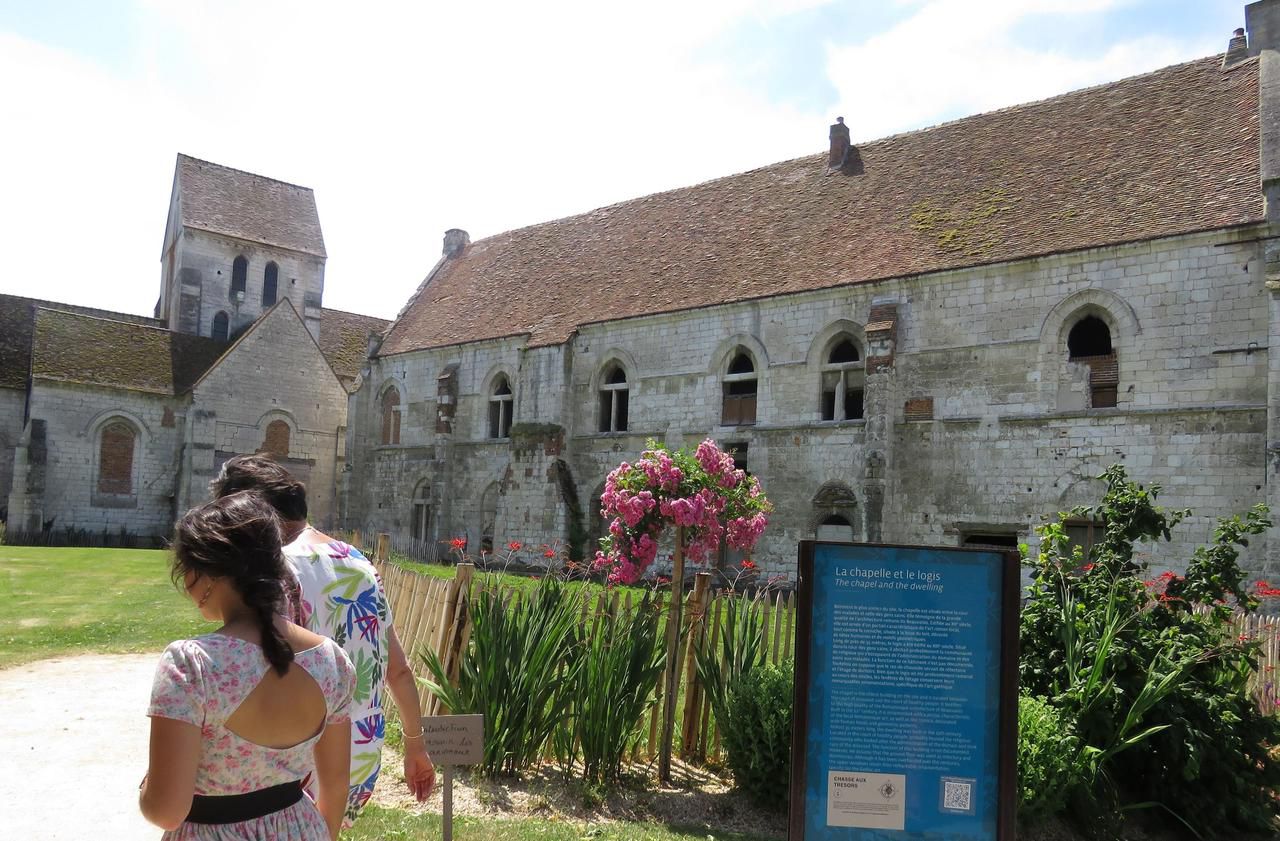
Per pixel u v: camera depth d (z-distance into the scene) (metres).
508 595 9.66
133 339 43.69
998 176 24.59
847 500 23.77
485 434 34.00
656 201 34.62
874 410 22.92
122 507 41.09
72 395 40.19
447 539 34.16
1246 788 9.01
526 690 9.18
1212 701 8.97
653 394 28.45
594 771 9.16
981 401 21.94
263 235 52.25
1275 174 18.19
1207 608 11.86
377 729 4.98
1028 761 8.11
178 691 3.29
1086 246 20.48
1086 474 20.25
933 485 22.45
